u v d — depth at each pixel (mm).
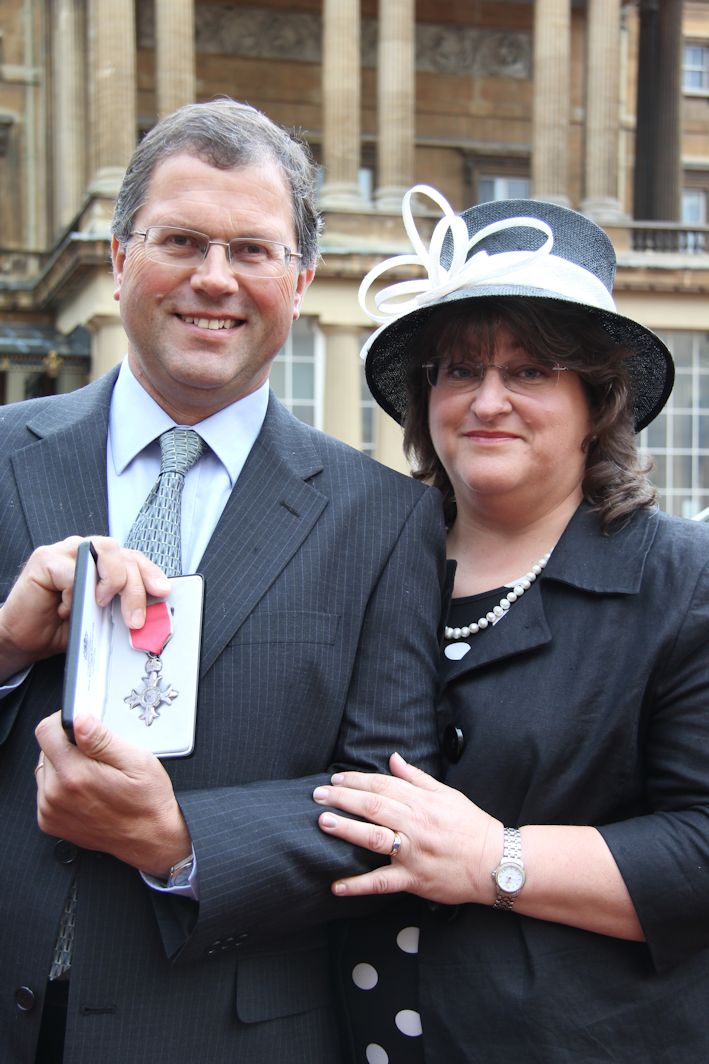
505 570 2842
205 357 2541
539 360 2725
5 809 2461
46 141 28703
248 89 28219
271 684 2494
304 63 28562
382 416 23203
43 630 2355
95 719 2121
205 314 2533
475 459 2750
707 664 2529
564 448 2766
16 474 2646
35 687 2479
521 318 2686
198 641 2293
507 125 29641
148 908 2389
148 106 27969
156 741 2258
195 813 2301
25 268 28000
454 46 29438
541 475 2762
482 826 2479
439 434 2859
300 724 2523
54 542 2559
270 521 2635
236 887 2270
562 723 2562
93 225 23375
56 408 2826
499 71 29641
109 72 23984
